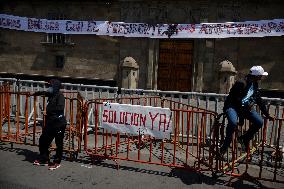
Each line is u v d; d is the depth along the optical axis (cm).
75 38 1719
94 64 1700
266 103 654
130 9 1612
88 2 1669
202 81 1550
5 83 840
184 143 699
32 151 613
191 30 1502
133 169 534
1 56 1858
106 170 525
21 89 886
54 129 515
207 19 1509
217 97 716
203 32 1486
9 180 460
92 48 1697
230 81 1444
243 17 1463
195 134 725
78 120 584
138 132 528
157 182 478
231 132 482
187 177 505
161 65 1641
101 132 773
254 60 1466
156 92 777
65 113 813
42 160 552
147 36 1573
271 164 566
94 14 1677
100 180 479
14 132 729
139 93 807
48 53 1769
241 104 494
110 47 1669
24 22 1748
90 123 787
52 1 1725
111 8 1645
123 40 1645
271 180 467
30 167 523
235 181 493
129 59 1581
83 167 535
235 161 542
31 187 438
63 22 1684
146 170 531
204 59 1541
